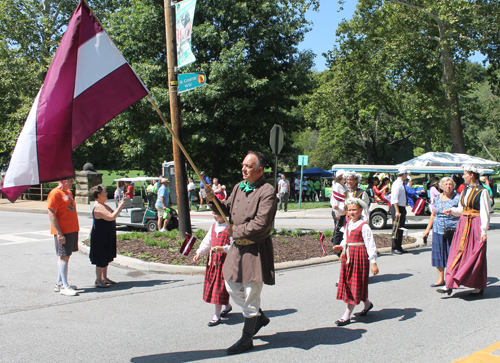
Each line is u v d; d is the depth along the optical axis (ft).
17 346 14.28
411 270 26.20
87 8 14.94
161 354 13.61
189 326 16.37
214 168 101.65
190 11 28.45
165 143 84.43
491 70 88.48
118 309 18.52
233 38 85.51
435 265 21.91
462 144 87.92
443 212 21.38
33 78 95.50
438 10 74.49
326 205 81.82
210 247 16.90
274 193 13.41
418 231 47.14
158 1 83.20
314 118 94.63
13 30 102.83
